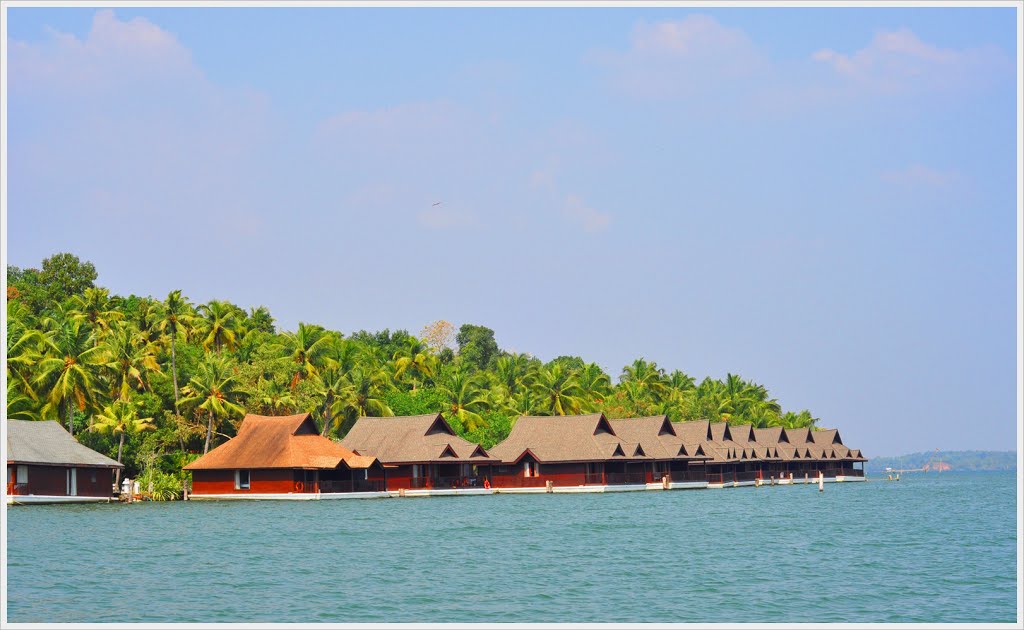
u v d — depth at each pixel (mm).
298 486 170000
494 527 112375
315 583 72312
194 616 61125
